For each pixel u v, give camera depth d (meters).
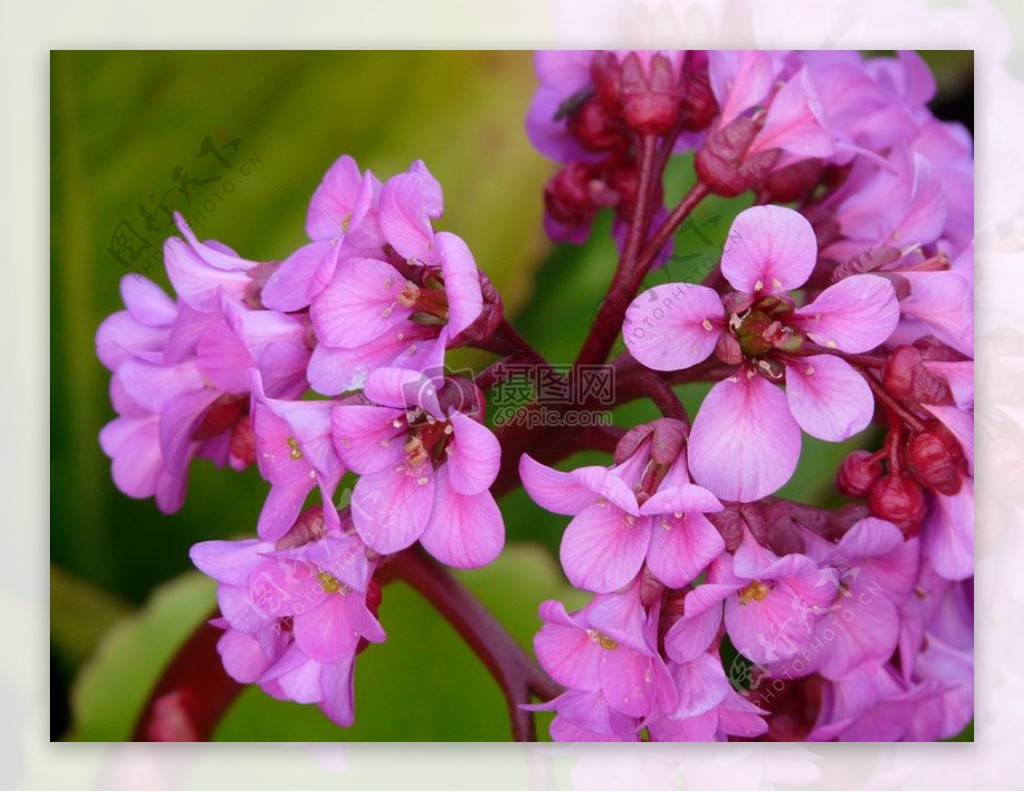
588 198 0.34
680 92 0.33
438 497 0.31
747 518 0.32
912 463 0.32
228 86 0.36
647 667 0.31
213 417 0.33
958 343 0.32
